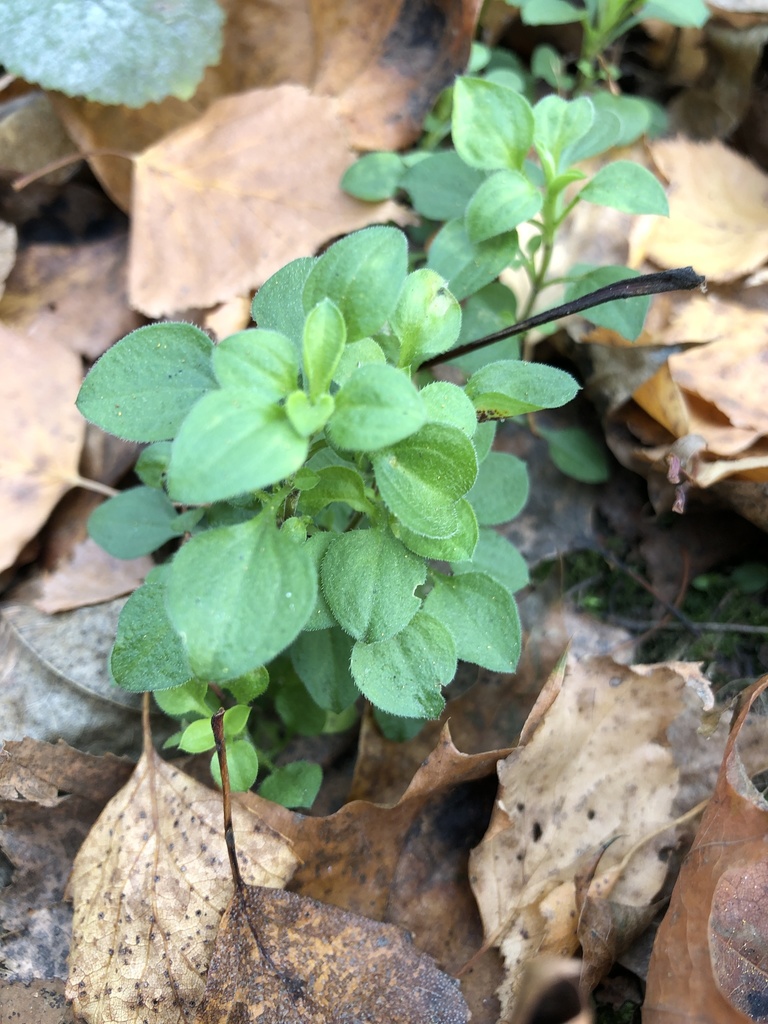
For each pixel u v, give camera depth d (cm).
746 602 16
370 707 14
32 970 12
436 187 16
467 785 13
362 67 19
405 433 8
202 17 17
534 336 17
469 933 12
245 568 9
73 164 18
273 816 12
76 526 17
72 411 17
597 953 12
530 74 21
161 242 17
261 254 17
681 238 17
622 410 17
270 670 14
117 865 12
